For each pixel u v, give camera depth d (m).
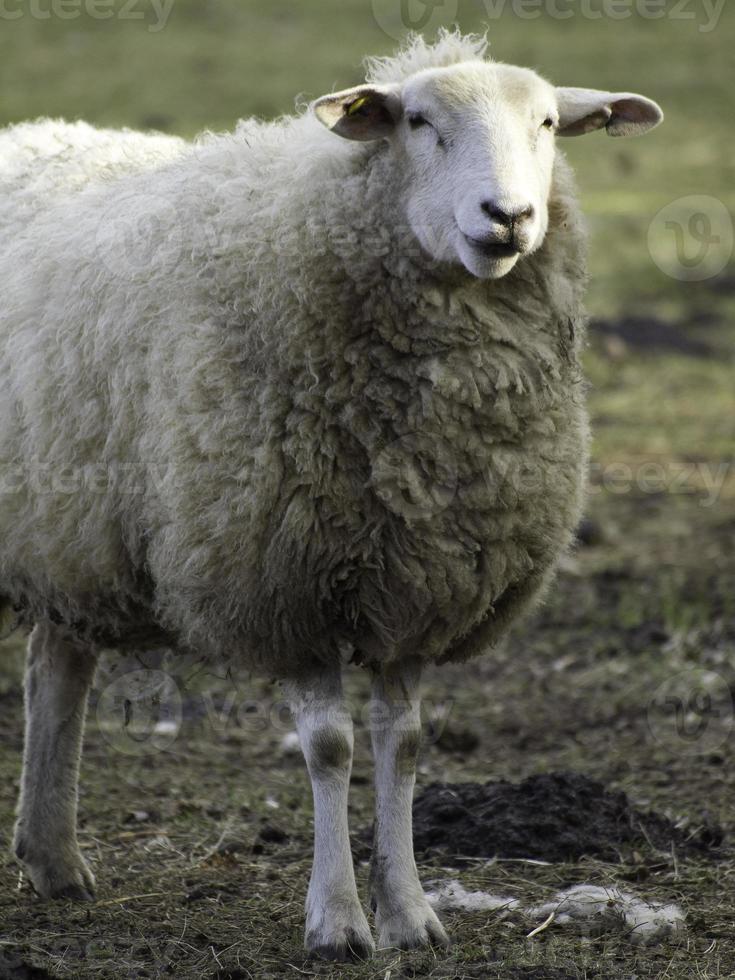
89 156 13.18
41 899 12.74
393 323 10.65
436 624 11.17
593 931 11.57
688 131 69.56
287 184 11.11
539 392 10.95
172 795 16.30
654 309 45.75
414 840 13.98
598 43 84.88
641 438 33.34
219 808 15.74
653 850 13.72
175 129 63.72
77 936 11.46
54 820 12.98
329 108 10.72
